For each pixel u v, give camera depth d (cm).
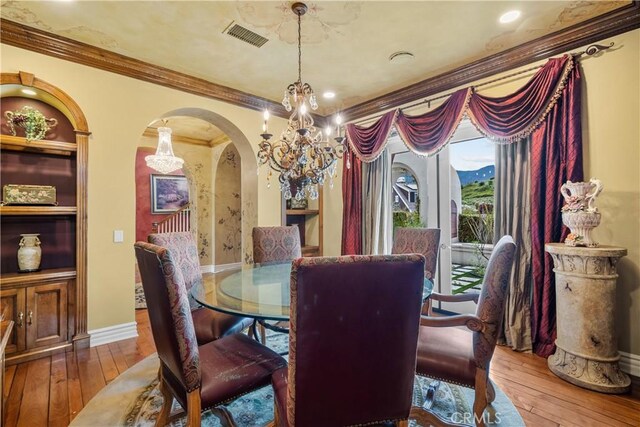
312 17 235
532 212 268
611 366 212
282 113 425
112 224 294
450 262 363
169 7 224
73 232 292
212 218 634
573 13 231
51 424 178
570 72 248
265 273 261
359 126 416
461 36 261
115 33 256
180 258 253
